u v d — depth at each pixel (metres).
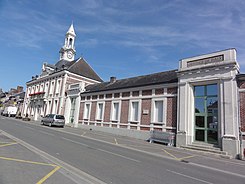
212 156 11.62
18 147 8.48
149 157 9.37
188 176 6.43
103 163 7.09
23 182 4.50
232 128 12.32
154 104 17.70
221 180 6.32
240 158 11.43
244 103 12.38
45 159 6.87
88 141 13.13
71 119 28.62
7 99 70.12
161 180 5.64
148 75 21.92
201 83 14.69
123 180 5.32
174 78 17.08
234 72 12.95
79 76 33.50
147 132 17.41
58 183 4.63
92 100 25.27
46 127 22.67
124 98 20.72
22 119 36.34
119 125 20.42
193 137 14.55
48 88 36.38
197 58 15.09
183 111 14.99
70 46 44.03
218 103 13.52
